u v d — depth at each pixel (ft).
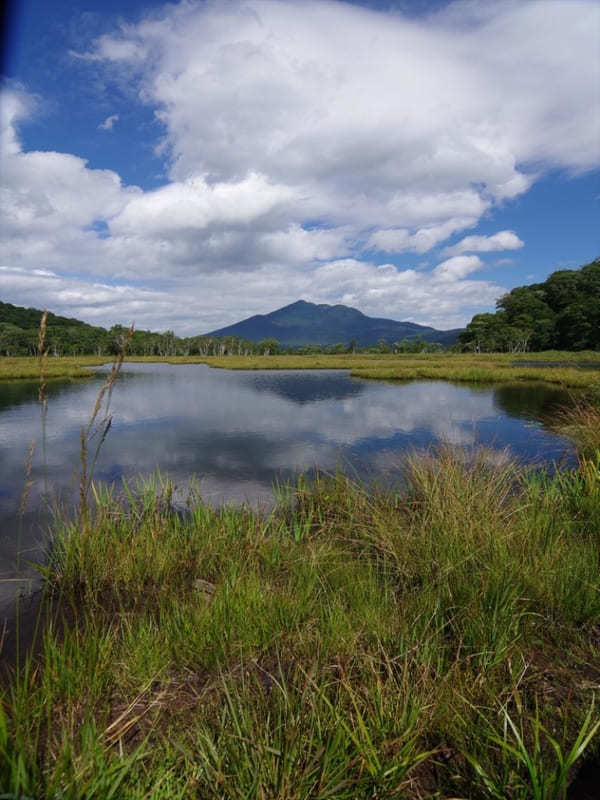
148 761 5.32
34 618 9.70
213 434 35.42
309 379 101.76
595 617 8.29
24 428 37.65
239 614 8.23
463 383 84.89
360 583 9.62
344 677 6.37
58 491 20.21
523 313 359.66
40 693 6.21
